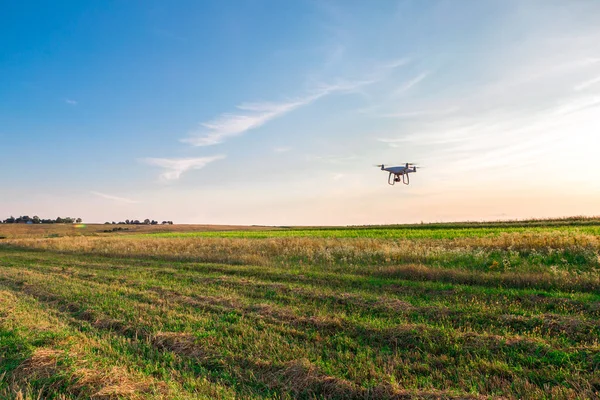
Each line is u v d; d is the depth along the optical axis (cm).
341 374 621
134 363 693
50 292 1328
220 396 573
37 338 793
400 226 5153
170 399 548
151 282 1469
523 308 941
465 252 1747
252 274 1585
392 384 572
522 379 593
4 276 1767
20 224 10269
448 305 984
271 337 798
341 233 4334
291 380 613
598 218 4128
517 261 1548
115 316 1002
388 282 1280
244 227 10481
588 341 722
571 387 564
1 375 640
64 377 615
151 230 9225
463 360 661
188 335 816
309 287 1250
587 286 1097
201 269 1792
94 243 3462
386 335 784
